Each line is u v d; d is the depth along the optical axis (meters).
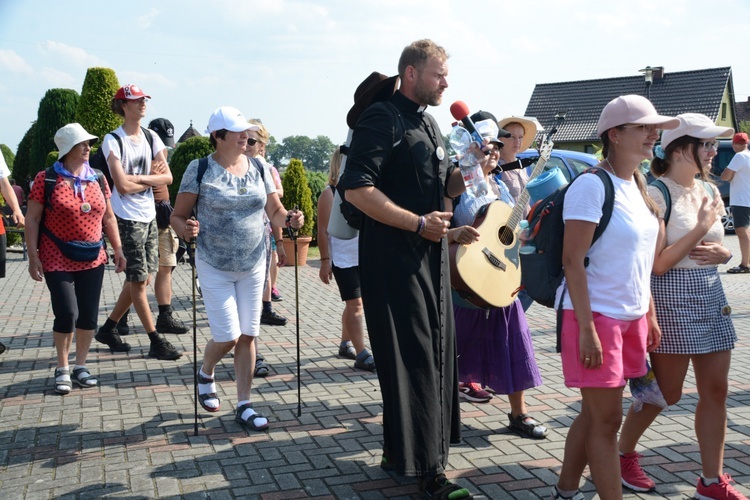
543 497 3.84
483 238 4.48
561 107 45.16
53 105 21.92
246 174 4.85
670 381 3.77
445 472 4.15
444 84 3.69
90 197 5.55
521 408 4.75
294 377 6.05
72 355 6.71
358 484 3.96
